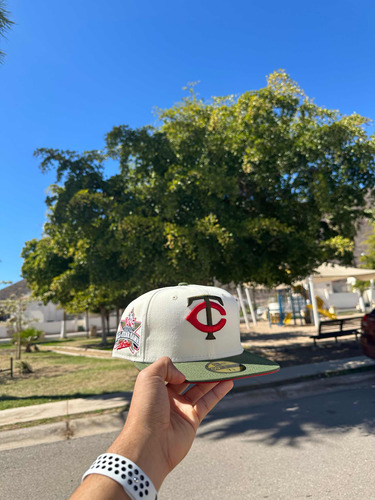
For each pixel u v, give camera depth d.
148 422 0.93
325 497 3.48
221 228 8.42
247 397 7.18
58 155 9.10
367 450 4.45
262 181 9.14
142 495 0.79
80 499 0.73
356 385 7.81
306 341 14.23
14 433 5.86
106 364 12.50
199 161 9.38
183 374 1.16
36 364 13.85
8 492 3.99
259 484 3.81
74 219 9.10
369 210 9.93
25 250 23.45
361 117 8.48
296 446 4.73
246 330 20.73
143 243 8.69
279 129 8.77
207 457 4.58
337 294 31.28
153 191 9.13
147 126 9.27
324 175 8.69
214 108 9.80
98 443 5.38
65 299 20.78
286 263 10.27
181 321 1.39
